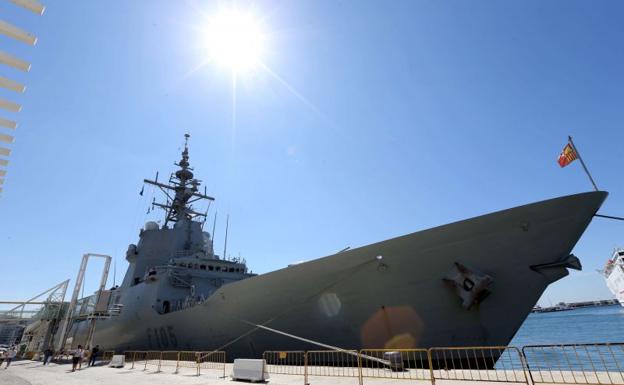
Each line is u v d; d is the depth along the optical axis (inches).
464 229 390.6
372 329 429.1
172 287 788.6
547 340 1565.0
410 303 411.5
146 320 767.7
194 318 636.1
